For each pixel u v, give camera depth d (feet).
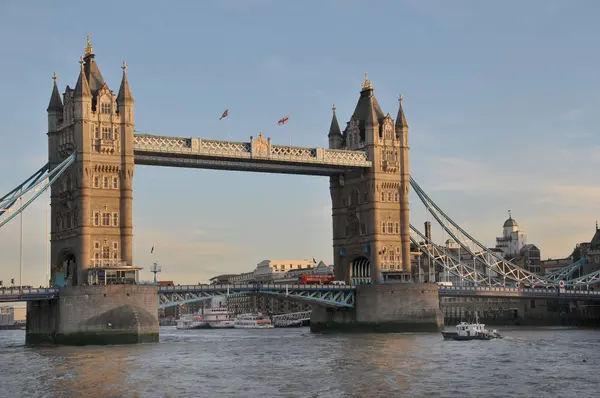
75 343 471.62
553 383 289.33
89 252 494.59
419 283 594.65
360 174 617.21
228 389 279.69
